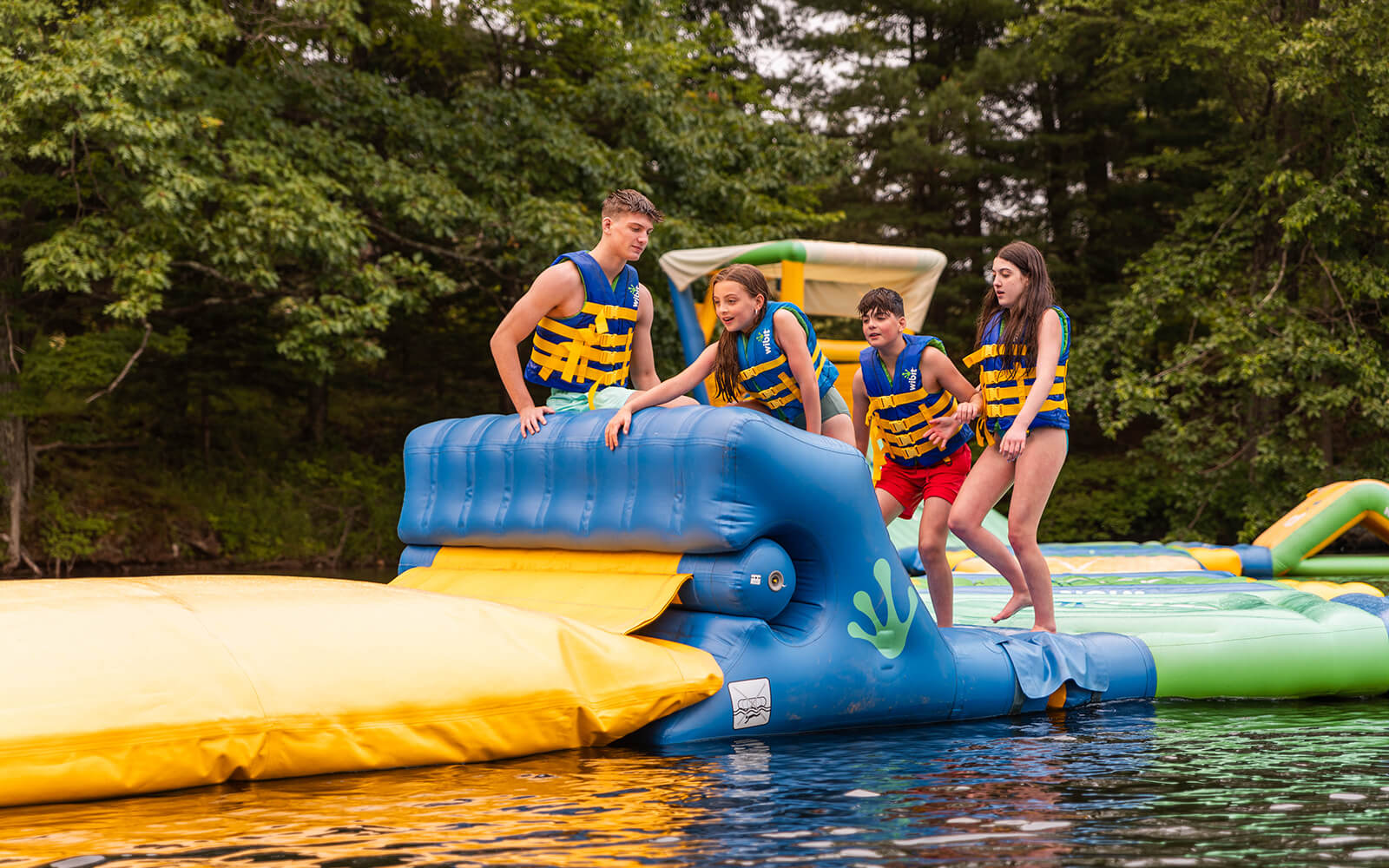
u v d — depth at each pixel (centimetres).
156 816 251
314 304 1284
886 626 371
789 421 418
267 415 1628
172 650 286
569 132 1428
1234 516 1469
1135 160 1830
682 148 1459
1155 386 1421
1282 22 1395
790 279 886
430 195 1332
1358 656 427
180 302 1505
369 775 291
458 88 1578
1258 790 269
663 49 1497
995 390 424
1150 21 1522
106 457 1473
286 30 1310
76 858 219
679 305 998
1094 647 418
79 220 1152
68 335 1423
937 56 2209
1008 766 299
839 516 363
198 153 1165
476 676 311
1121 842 225
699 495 354
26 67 1024
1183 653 425
